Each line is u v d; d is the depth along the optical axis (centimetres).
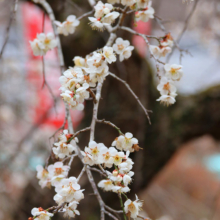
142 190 179
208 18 223
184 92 172
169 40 110
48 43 111
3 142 214
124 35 154
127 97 159
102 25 105
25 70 228
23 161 213
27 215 180
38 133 229
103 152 100
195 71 222
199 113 162
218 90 163
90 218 161
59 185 100
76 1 159
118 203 166
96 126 163
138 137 159
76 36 159
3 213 184
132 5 109
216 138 171
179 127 163
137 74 160
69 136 102
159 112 165
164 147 164
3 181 202
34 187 178
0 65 212
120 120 159
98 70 102
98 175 161
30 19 218
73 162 162
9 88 224
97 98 106
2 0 198
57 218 166
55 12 158
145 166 167
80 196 99
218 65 210
